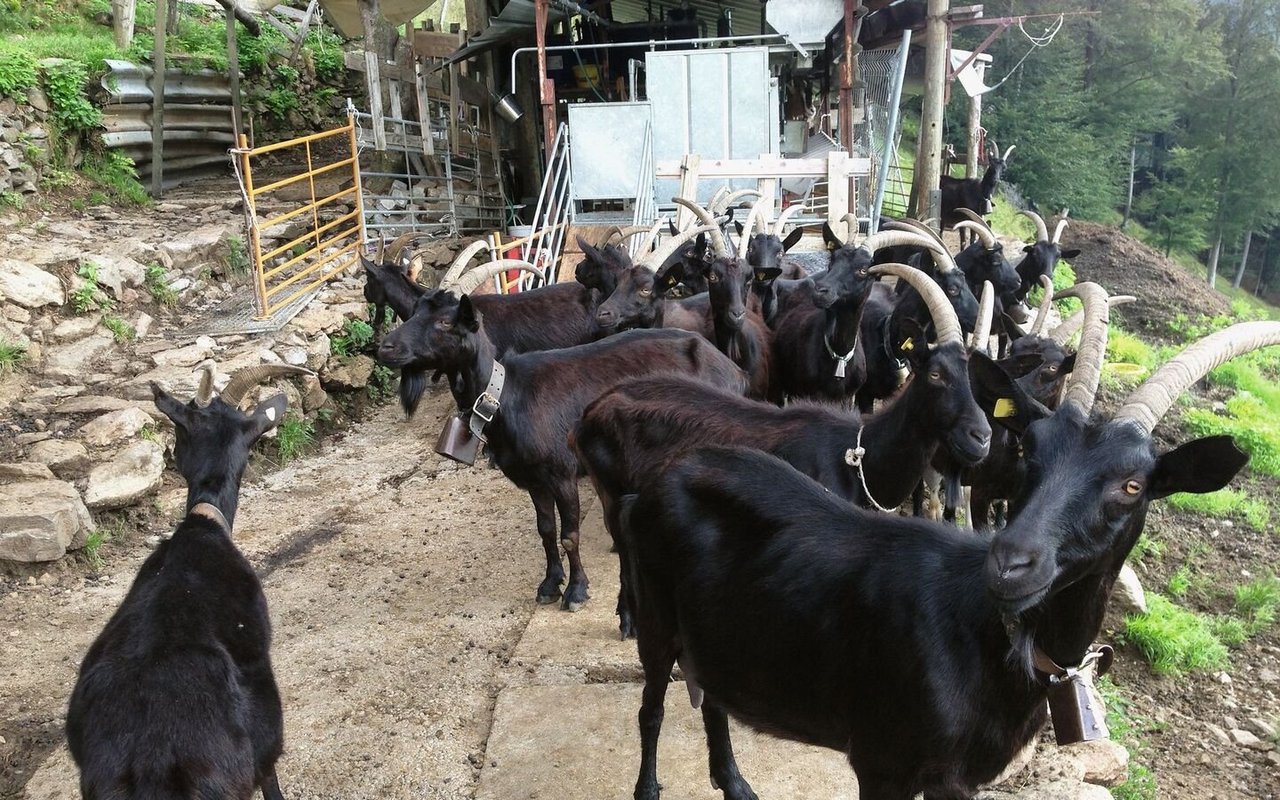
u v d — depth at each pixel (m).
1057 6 38.09
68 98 11.48
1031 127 37.41
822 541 2.93
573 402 5.53
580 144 12.09
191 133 13.75
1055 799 3.82
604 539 6.54
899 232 7.48
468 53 14.14
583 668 4.82
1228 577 8.52
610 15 17.64
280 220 9.77
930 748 2.62
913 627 2.63
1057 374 5.59
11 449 6.60
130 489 6.62
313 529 6.87
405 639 5.26
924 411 4.16
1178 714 6.29
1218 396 13.16
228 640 3.24
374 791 4.00
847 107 13.08
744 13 19.06
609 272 8.28
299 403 8.55
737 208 11.70
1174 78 43.53
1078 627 2.42
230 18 13.85
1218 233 48.53
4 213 10.08
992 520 6.61
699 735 4.21
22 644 5.23
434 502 7.39
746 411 4.45
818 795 3.77
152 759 2.75
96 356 8.24
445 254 12.31
